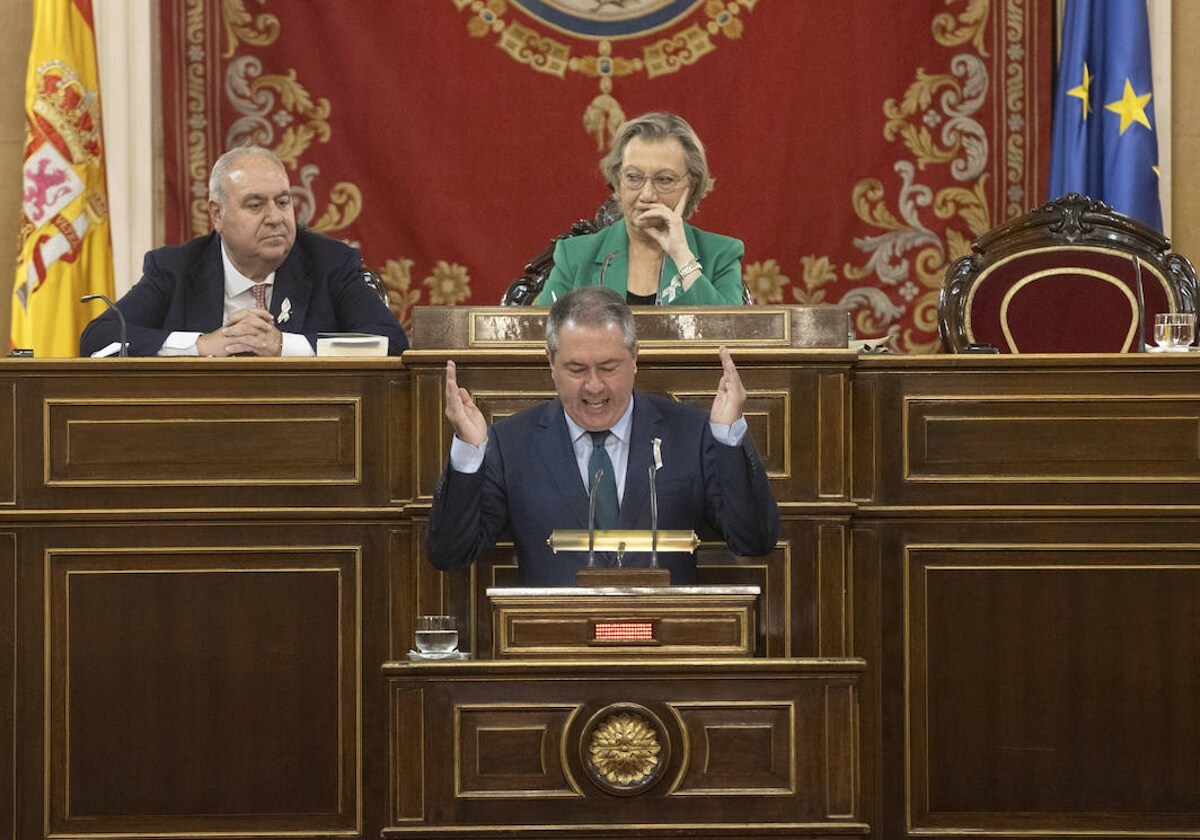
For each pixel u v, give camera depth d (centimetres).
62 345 2241
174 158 2380
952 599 1366
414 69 2408
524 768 1098
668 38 2414
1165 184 2367
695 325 1372
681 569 1285
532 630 1169
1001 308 1830
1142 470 1370
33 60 2277
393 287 2406
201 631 1352
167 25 2381
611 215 1856
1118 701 1359
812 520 1356
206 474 1361
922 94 2405
